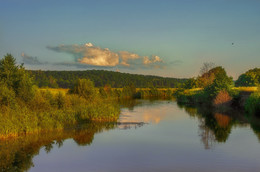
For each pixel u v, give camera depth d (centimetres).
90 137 2475
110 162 1712
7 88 3103
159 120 3712
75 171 1547
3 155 1853
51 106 3675
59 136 2477
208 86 6500
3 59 3375
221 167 1611
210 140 2353
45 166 1634
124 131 2800
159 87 18750
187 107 5978
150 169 1577
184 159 1772
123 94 11406
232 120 3597
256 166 1630
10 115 2644
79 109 3653
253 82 9162
